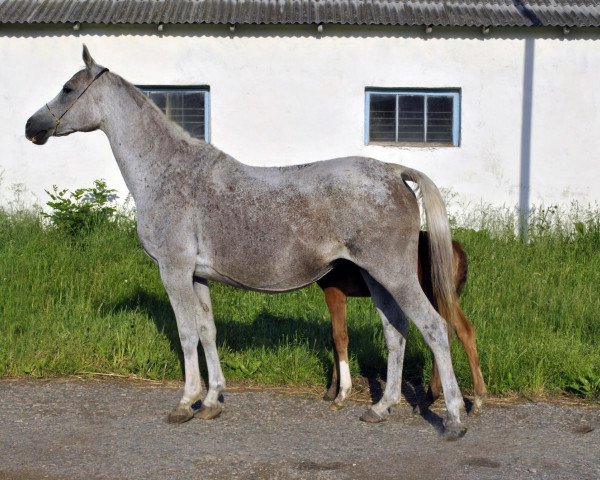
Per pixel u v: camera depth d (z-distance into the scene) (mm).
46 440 4875
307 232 4996
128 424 5211
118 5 10977
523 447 4766
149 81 10922
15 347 6516
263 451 4699
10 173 10898
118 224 10055
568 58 10969
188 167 5352
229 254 5164
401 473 4344
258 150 11016
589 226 10281
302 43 10891
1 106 10891
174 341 6723
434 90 11109
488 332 6719
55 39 10844
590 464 4457
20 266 8359
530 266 8906
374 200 4887
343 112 10984
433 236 4949
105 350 6523
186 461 4523
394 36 10898
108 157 10820
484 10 11117
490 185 11062
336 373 5816
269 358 6406
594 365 6172
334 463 4500
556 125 11031
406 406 5660
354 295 5770
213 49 10883
